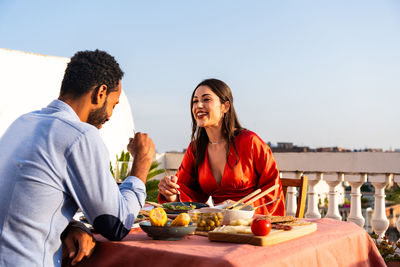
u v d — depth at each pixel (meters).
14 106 6.02
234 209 1.56
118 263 1.23
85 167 1.23
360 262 1.54
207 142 2.53
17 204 1.18
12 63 6.04
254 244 1.24
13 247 1.16
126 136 7.33
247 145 2.38
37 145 1.22
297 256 1.21
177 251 1.15
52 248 1.22
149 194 5.59
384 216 4.42
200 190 2.63
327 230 1.52
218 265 1.06
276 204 2.22
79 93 1.36
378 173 4.46
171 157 6.48
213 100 2.39
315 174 4.76
